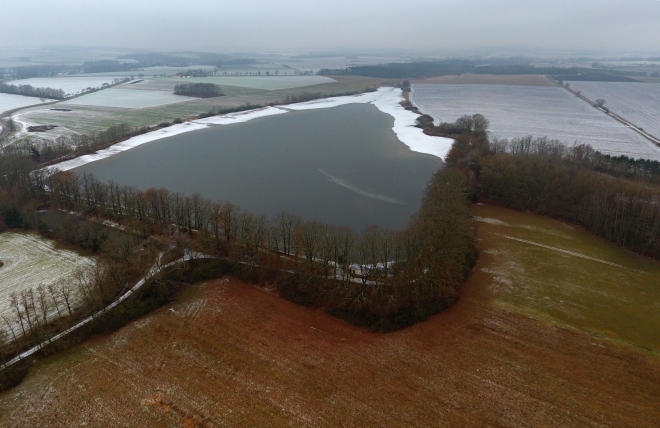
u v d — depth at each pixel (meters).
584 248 101.44
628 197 106.69
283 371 63.31
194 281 87.12
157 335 71.62
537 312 77.19
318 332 72.88
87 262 92.50
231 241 97.56
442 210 98.38
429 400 58.03
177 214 105.38
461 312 77.44
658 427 53.69
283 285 84.44
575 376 62.22
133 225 101.25
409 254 80.62
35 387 60.44
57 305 77.56
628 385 60.47
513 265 93.50
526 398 58.25
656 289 85.06
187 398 58.06
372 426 53.84
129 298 78.69
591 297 82.00
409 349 68.38
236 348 68.38
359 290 79.81
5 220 108.69
